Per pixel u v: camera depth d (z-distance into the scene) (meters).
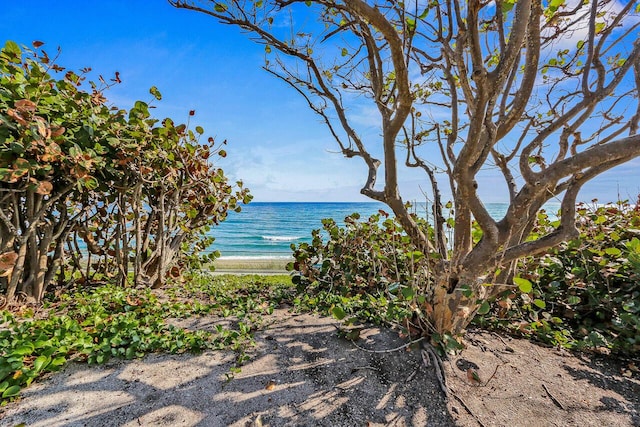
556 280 3.66
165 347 2.52
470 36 1.83
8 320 2.76
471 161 2.07
